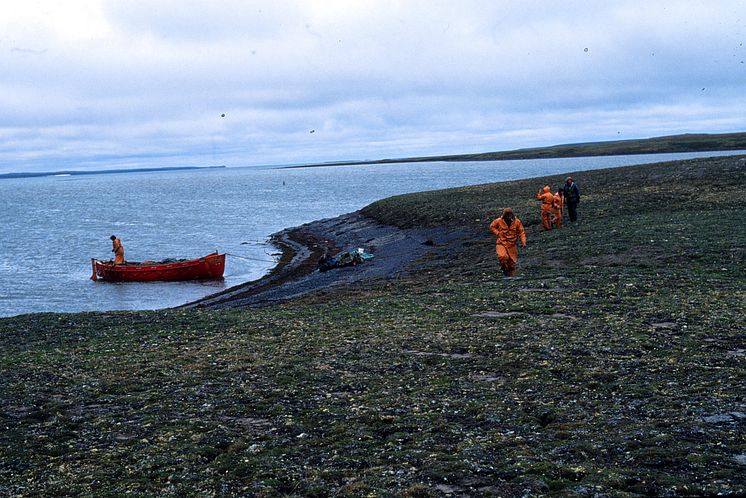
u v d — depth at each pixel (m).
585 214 45.00
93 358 17.95
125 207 143.25
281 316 23.03
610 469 8.50
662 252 28.56
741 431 9.46
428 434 10.45
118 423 12.18
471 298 22.69
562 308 19.73
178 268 49.12
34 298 44.31
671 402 10.99
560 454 9.23
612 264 27.52
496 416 11.08
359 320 20.70
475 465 8.98
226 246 68.00
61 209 143.50
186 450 10.52
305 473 9.31
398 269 37.47
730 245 28.48
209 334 20.52
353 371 14.80
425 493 8.22
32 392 14.62
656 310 18.38
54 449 11.07
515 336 16.78
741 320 16.59
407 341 17.19
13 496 9.22
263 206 128.50
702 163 65.19
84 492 9.22
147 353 18.19
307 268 47.66
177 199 169.12
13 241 79.69
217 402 13.09
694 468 8.36
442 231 50.03
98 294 45.22
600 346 15.11
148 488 9.14
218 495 8.78
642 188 53.72
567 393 12.14
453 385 13.14
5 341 21.70
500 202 58.09
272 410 12.29
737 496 7.51
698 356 13.66
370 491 8.45
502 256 27.17
